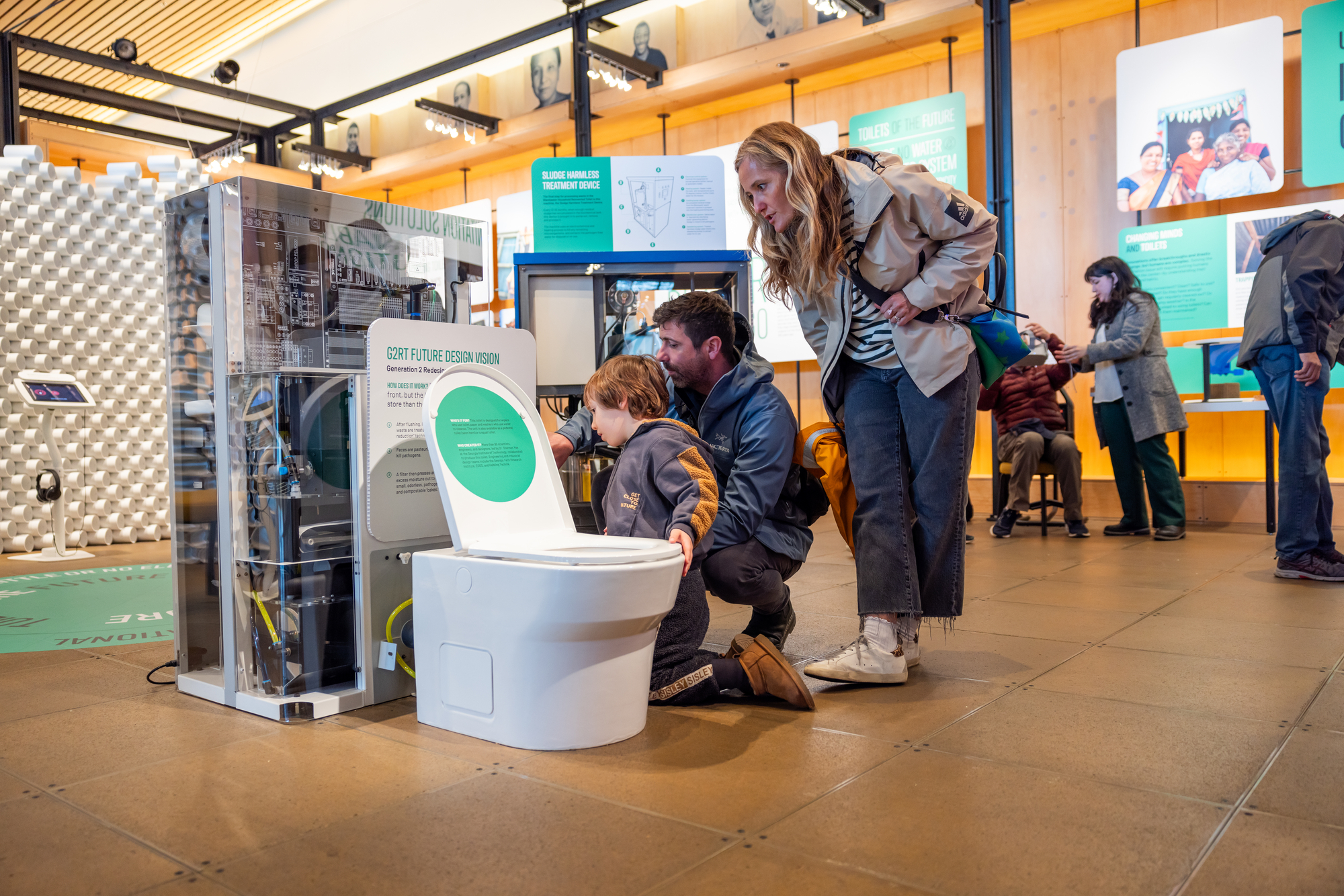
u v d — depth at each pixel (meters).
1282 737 1.67
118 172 6.16
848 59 7.15
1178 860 1.19
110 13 8.64
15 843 1.30
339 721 1.91
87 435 5.88
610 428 2.08
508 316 9.77
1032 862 1.19
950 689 2.06
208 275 2.06
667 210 3.39
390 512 2.04
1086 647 2.45
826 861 1.20
